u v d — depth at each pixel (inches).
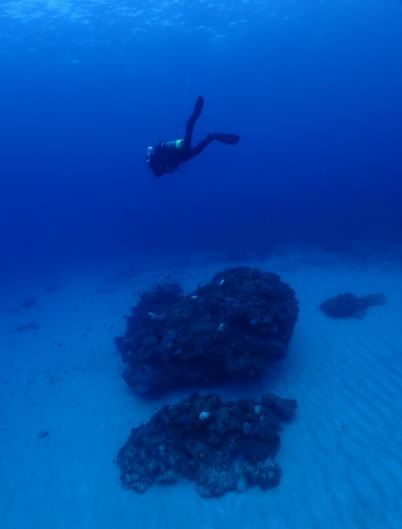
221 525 240.4
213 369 359.3
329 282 661.9
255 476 262.4
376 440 285.1
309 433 301.9
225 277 428.8
